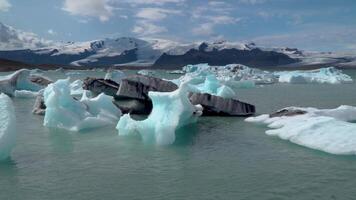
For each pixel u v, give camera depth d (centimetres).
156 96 1589
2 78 3566
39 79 3981
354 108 1970
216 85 2986
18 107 2634
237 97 3472
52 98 1831
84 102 1981
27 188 999
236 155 1312
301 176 1082
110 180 1060
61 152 1355
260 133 1670
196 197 938
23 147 1430
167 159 1265
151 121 1548
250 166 1182
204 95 2184
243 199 923
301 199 922
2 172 1127
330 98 3375
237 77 6253
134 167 1177
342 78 6706
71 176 1092
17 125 1875
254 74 7056
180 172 1127
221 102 2172
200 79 4241
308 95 3684
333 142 1348
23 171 1138
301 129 1491
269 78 6650
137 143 1485
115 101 2269
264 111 2445
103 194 960
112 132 1689
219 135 1641
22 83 3597
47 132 1698
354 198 923
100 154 1327
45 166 1188
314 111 1895
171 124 1509
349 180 1048
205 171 1138
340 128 1421
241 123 1931
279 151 1355
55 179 1068
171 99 1573
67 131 1722
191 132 1709
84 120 1772
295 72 7819
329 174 1098
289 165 1186
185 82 1650
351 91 4212
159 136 1469
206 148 1413
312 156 1281
